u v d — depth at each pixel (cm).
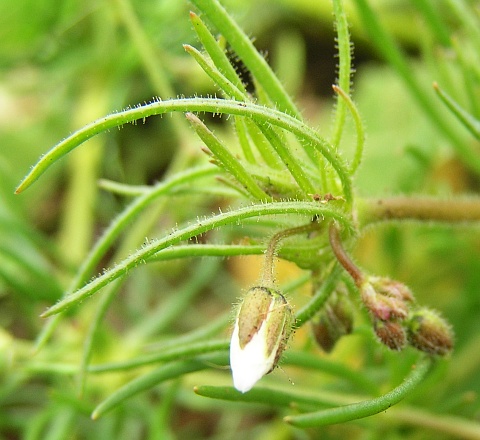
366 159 12
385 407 7
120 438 10
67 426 9
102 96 13
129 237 11
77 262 12
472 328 11
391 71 13
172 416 11
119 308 11
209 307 12
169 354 8
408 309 7
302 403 8
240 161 7
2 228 10
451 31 12
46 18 12
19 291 10
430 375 9
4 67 13
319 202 7
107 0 12
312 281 8
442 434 10
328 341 8
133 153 13
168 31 13
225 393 8
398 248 11
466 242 11
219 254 7
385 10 14
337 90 7
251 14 14
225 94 7
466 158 10
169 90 11
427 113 10
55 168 13
